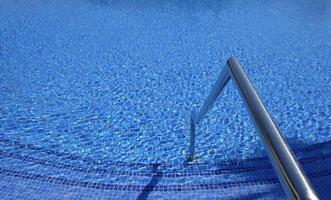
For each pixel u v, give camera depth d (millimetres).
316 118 4152
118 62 5398
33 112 4141
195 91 4691
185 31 6652
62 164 3326
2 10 7445
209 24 7023
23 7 7664
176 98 4527
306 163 3350
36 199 2871
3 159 3344
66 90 4609
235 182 3086
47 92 4547
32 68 5129
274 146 1071
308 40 6309
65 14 7355
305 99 4520
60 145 3619
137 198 2904
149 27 6816
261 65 5398
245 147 3625
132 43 6086
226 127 3951
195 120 2760
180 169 3285
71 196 2914
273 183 3055
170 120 4086
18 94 4473
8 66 5160
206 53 5777
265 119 1211
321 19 7320
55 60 5402
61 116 4090
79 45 5953
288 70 5246
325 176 3139
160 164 3363
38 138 3711
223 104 4344
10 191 2941
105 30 6617
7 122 3945
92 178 3145
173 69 5227
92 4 7992
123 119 4082
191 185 3062
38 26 6703
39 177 3125
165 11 7707
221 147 3621
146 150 3576
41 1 8062
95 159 3426
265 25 6996
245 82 1499
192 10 7797
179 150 3574
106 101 4414
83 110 4215
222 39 6324
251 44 6145
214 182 3094
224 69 1815
